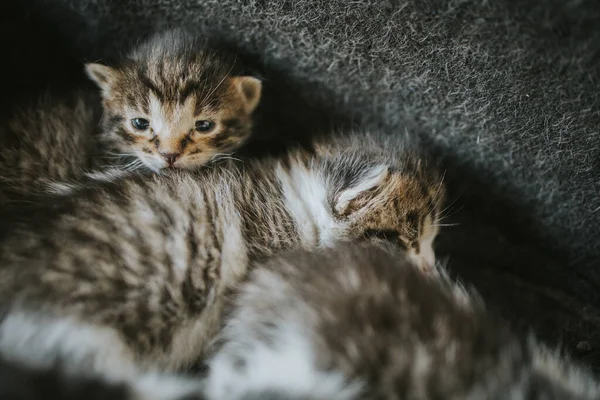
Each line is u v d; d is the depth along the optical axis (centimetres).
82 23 25
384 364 18
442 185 25
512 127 23
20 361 18
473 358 18
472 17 21
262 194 24
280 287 20
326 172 24
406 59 23
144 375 19
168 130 25
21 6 24
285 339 19
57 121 26
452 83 23
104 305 20
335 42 23
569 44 20
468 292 21
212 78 25
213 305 22
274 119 27
